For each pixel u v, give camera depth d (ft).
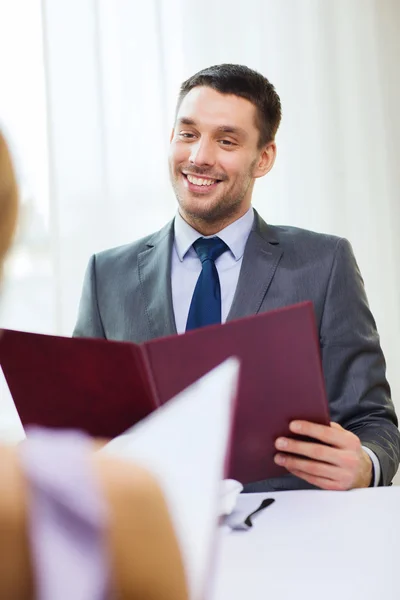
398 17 8.95
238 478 3.61
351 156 8.80
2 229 1.22
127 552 0.97
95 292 5.60
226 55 8.49
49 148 7.86
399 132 8.88
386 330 8.82
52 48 7.93
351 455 3.59
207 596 1.08
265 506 3.39
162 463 1.17
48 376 3.56
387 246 8.84
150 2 8.23
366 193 8.83
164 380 3.28
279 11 8.64
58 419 3.71
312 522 3.14
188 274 5.39
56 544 0.93
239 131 5.18
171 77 8.32
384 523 3.07
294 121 8.69
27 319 7.89
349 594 2.40
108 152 8.15
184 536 1.09
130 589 0.97
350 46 8.86
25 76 7.91
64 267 7.99
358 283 5.34
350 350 5.07
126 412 3.47
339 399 5.00
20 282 7.86
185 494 1.14
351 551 2.78
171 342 3.23
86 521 0.95
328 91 8.73
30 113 7.92
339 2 8.78
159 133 8.27
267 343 3.23
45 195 7.95
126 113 8.21
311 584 2.50
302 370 3.31
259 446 3.51
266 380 3.31
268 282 5.15
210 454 1.20
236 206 5.32
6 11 7.87
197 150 5.15
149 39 8.24
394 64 8.91
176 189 5.37
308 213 8.73
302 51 8.70
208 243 5.33
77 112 8.03
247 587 2.50
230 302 5.25
